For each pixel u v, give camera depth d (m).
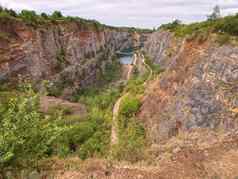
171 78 23.48
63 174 7.49
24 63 33.84
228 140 11.55
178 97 19.92
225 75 16.55
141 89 33.81
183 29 42.59
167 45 46.94
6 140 6.45
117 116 26.77
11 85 30.12
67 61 46.53
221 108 15.41
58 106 29.14
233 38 18.19
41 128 7.36
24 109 7.03
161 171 8.12
